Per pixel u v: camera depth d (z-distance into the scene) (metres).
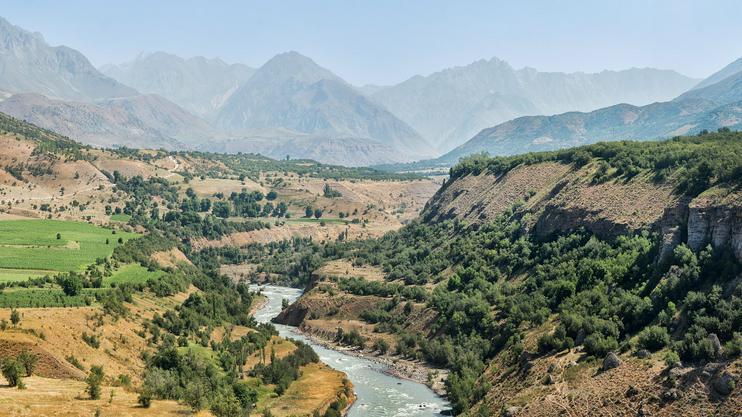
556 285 185.75
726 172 164.75
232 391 154.50
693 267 146.75
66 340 143.00
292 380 181.38
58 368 130.38
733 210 147.12
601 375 134.12
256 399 161.38
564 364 145.00
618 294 163.12
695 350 124.56
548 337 158.25
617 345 142.50
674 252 155.38
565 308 171.00
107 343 154.75
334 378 185.38
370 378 193.38
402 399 173.12
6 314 145.50
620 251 183.75
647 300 149.38
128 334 167.12
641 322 147.25
